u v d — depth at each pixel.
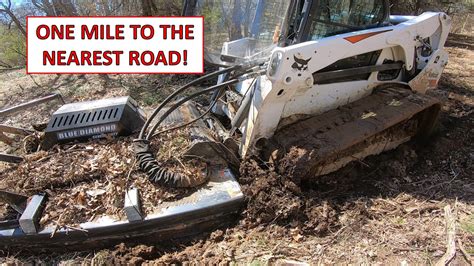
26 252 2.90
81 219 2.86
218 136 3.65
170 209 2.93
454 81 6.81
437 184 3.64
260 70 3.30
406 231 3.02
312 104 3.58
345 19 3.57
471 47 10.80
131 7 8.78
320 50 3.27
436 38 4.20
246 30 3.66
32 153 3.45
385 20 3.86
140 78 6.95
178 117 3.92
